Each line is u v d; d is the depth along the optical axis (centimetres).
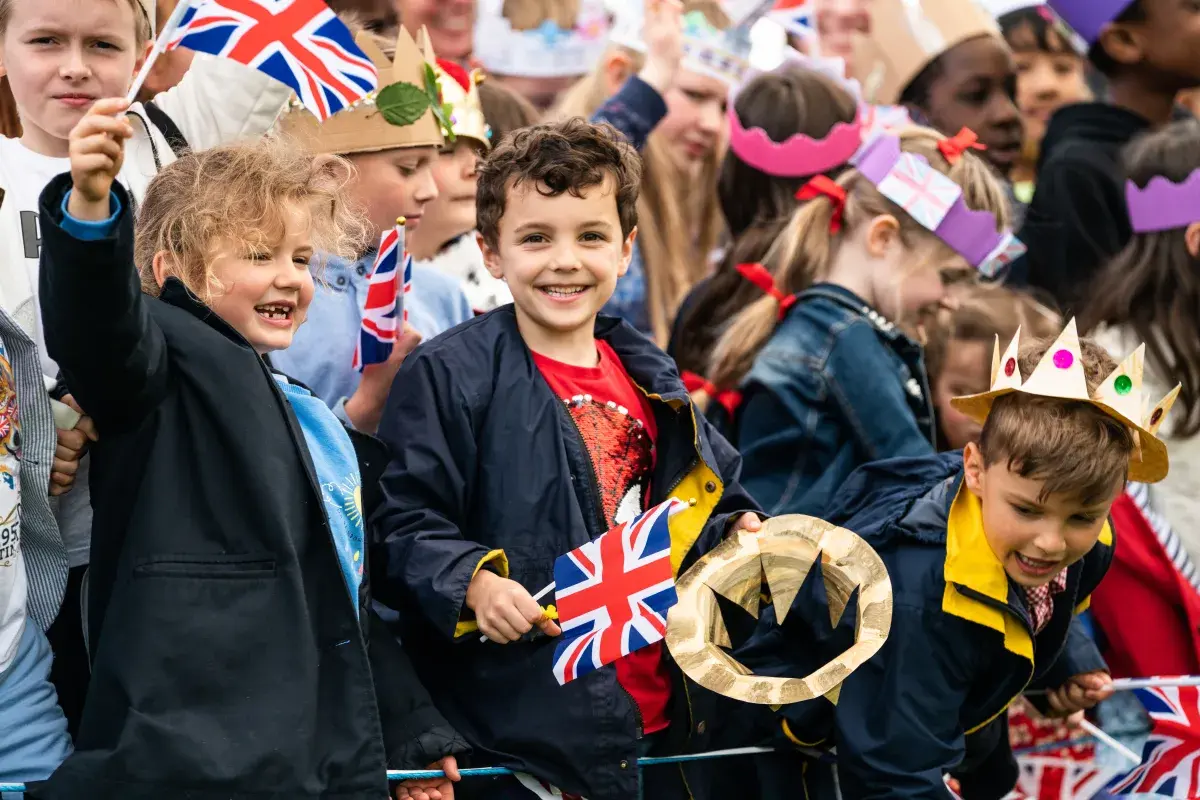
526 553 982
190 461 863
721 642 967
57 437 896
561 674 931
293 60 1002
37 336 999
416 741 922
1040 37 1803
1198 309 1531
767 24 1677
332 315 1182
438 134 1292
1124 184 1644
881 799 993
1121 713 1345
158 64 1263
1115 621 1375
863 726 1002
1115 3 1702
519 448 997
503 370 1018
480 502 995
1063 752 1339
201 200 930
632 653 1010
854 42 1759
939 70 1741
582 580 944
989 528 994
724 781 1088
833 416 1369
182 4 943
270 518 855
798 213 1473
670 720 1024
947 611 1000
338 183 1077
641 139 1617
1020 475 964
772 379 1382
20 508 888
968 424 1498
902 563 1027
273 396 887
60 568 910
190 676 824
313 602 870
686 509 1036
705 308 1552
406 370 1012
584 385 1045
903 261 1458
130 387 844
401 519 967
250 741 819
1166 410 1003
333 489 934
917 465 1101
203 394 869
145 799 798
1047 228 1680
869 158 1471
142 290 907
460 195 1405
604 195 1033
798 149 1541
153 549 844
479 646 980
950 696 1005
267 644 840
